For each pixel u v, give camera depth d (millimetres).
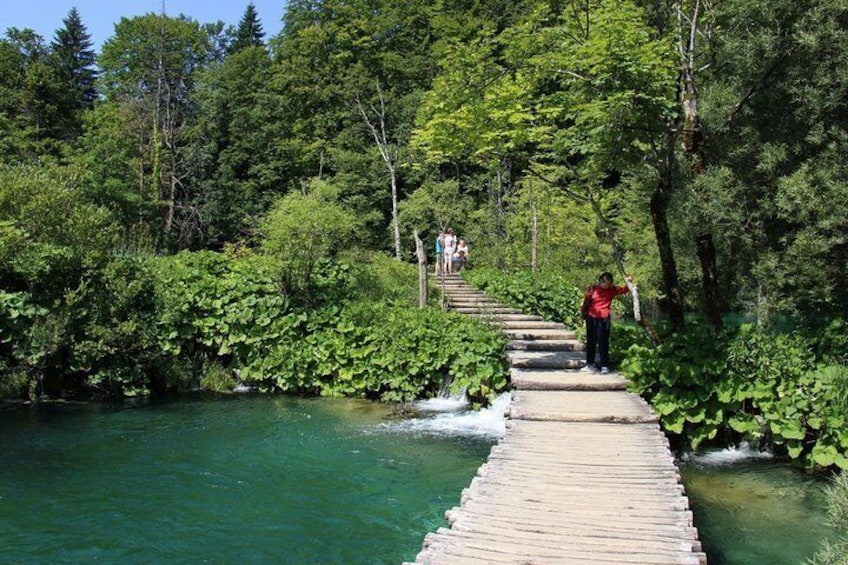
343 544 6062
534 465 6125
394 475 7934
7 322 11508
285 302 13484
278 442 9281
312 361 12656
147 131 41344
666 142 10227
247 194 39406
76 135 43219
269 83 40656
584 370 10211
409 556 5828
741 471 8094
